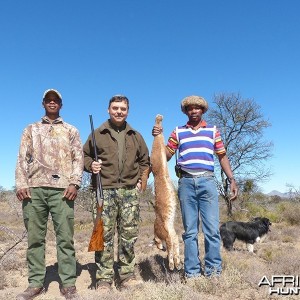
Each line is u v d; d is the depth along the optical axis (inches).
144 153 246.4
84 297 210.1
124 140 237.3
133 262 244.5
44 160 220.7
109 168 234.1
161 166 242.7
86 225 842.8
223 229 434.3
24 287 261.9
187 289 219.6
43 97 225.9
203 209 242.7
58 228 221.6
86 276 282.7
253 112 1114.7
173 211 239.3
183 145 245.4
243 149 1111.0
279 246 476.4
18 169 220.1
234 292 228.1
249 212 1019.3
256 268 284.5
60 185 220.4
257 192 1222.9
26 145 223.6
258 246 479.8
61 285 243.3
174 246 236.2
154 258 312.5
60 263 224.1
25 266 329.4
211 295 224.1
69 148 226.2
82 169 227.6
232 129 1127.0
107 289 231.5
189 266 244.2
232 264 288.8
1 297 225.1
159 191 241.8
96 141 234.8
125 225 237.9
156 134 247.8
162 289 215.9
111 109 234.5
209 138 244.8
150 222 817.5
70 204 223.1
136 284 238.1
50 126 225.8
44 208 222.4
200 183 240.1
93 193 238.8
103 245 228.7
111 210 234.2
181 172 245.9
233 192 252.2
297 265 292.0
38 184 219.1
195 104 241.8
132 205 238.1
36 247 227.5
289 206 938.1
